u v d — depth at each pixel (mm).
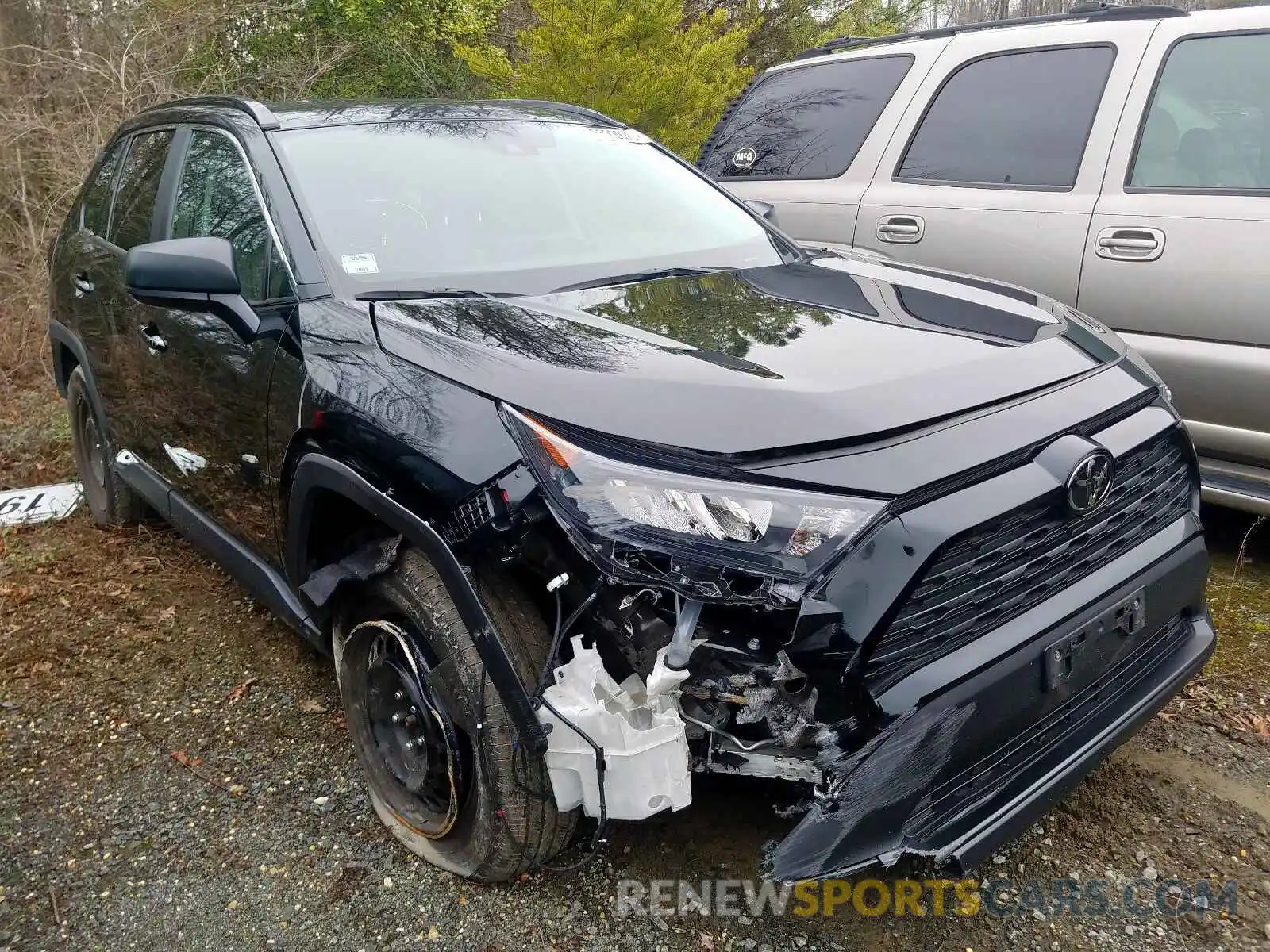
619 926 2186
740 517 1752
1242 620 3447
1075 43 4219
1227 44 3791
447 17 11594
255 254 2797
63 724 3008
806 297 2670
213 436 2922
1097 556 2182
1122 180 3893
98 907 2289
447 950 2137
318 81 10422
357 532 2443
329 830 2514
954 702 1860
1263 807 2549
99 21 9297
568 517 1815
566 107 3807
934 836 1902
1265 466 3561
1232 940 2146
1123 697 2293
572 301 2549
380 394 2172
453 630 2055
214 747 2869
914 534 1797
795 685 1837
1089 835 2459
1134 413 2287
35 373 7309
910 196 4508
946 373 2117
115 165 4172
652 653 1874
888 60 4895
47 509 4668
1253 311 3469
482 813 2111
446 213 2936
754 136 5391
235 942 2174
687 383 1983
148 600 3752
